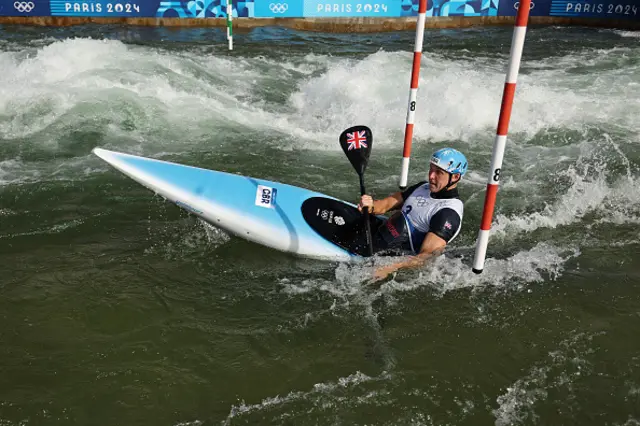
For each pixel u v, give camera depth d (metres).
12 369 2.93
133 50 8.61
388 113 6.90
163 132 6.13
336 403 2.82
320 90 7.59
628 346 3.23
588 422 2.73
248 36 10.77
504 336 3.30
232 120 6.60
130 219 4.42
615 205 4.97
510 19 12.51
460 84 7.36
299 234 4.04
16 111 6.21
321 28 11.73
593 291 3.71
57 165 5.25
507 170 5.71
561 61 9.83
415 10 12.01
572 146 6.31
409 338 3.28
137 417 2.70
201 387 2.89
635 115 7.18
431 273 3.81
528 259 4.07
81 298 3.48
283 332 3.29
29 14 10.99
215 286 3.69
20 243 4.04
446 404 2.83
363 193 3.99
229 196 4.20
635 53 10.38
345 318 3.42
